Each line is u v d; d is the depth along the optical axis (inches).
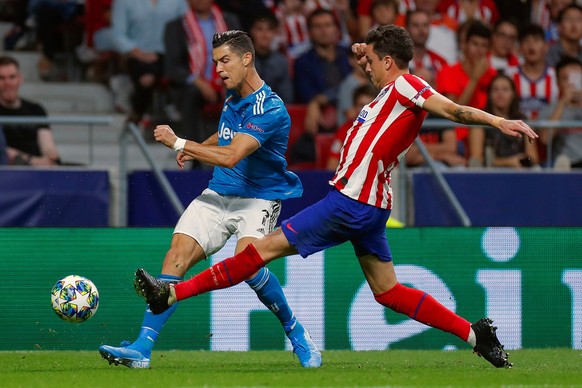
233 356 937.5
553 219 1300.4
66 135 1592.0
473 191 1283.2
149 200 1246.3
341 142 1510.8
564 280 1044.5
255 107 759.7
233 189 784.9
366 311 1021.8
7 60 1413.6
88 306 776.3
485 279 1034.1
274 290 792.3
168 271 766.5
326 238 721.6
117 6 1600.6
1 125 1291.8
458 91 1612.9
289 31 1660.9
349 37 1657.2
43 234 994.7
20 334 987.3
